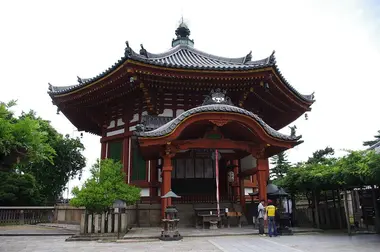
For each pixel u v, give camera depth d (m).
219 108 17.00
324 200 20.94
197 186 23.27
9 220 26.75
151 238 14.73
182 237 14.78
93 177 16.80
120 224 15.90
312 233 16.73
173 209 15.04
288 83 23.75
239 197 23.75
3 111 8.62
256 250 11.38
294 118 29.34
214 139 18.03
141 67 20.09
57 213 28.56
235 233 15.91
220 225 18.48
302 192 21.23
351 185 16.53
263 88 23.14
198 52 29.75
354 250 11.40
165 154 17.41
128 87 22.34
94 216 15.89
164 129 16.83
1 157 8.40
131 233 16.44
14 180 35.41
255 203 21.50
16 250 12.53
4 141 7.93
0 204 34.41
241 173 22.77
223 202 22.14
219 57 28.97
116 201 15.67
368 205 19.23
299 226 20.09
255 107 26.42
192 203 21.58
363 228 19.14
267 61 21.89
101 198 15.54
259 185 18.20
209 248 11.88
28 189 35.44
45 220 29.20
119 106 24.89
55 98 25.28
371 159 14.29
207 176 23.61
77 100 24.86
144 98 22.36
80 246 13.22
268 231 15.74
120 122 25.30
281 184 21.20
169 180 17.09
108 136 25.56
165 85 21.80
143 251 11.42
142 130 17.38
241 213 21.16
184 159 23.66
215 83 21.92
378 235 15.84
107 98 24.17
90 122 30.81
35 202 36.22
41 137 9.46
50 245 13.77
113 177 16.81
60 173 44.06
